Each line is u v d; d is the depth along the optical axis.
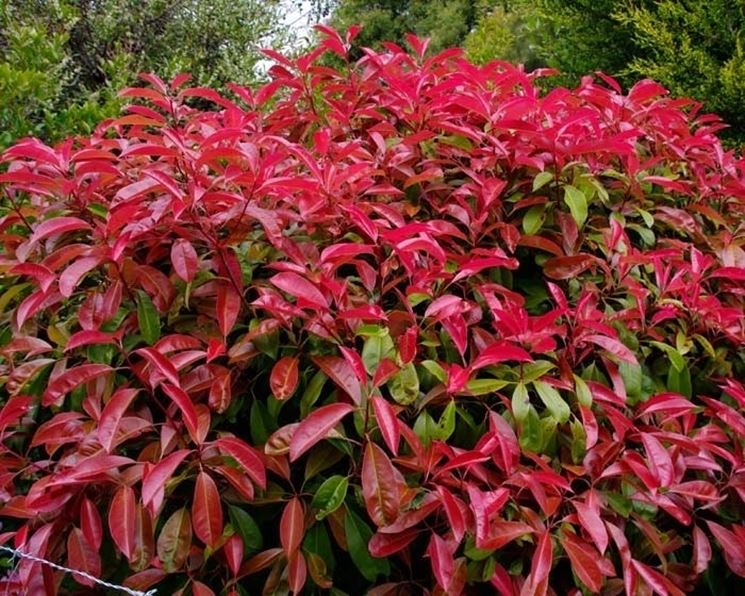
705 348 1.79
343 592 1.49
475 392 1.47
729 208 2.27
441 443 1.38
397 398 1.44
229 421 1.64
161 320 1.67
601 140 1.82
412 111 2.06
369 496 1.33
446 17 14.16
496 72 2.48
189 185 1.51
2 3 4.87
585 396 1.55
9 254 1.78
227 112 2.10
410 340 1.46
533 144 1.93
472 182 1.97
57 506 1.37
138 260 1.68
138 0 6.11
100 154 1.69
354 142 1.90
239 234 1.56
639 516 1.52
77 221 1.54
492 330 1.79
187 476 1.42
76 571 1.30
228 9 6.50
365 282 1.63
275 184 1.51
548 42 6.57
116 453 1.54
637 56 5.61
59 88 4.43
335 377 1.44
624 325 1.76
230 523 1.46
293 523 1.41
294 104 2.43
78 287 1.82
